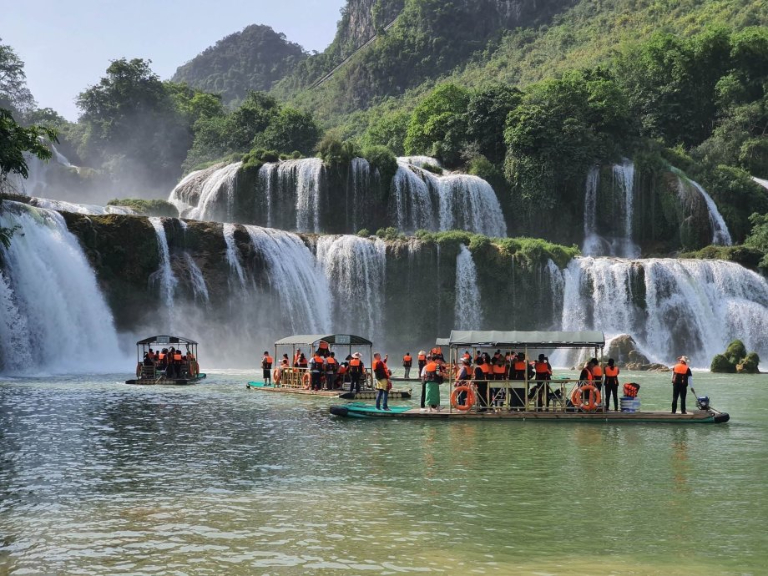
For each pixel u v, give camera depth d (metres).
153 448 26.41
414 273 86.75
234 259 78.44
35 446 26.72
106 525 17.05
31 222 66.50
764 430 31.11
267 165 98.94
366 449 26.34
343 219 99.12
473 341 34.75
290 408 38.03
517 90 117.94
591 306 87.75
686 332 86.50
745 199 112.81
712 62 138.25
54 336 65.88
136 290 73.38
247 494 19.78
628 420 33.16
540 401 35.84
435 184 103.06
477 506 18.72
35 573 14.16
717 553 15.28
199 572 14.19
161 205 95.44
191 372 55.41
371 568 14.34
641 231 109.38
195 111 158.38
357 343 47.00
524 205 108.69
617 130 117.25
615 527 17.00
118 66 148.75
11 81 149.25
